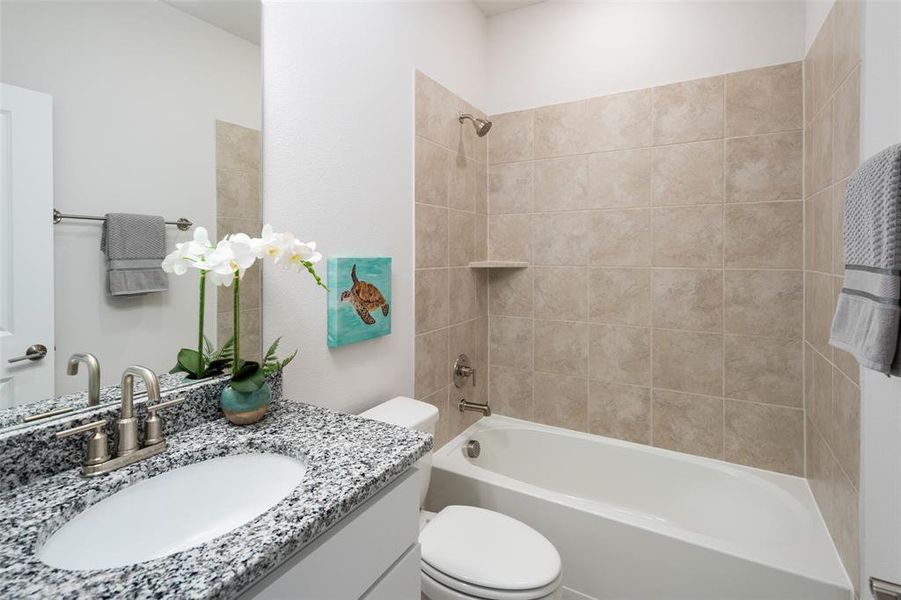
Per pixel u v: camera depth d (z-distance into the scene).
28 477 0.79
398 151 1.76
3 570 0.57
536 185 2.34
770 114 1.83
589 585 1.63
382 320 1.66
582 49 2.20
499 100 2.42
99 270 0.90
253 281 1.22
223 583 0.55
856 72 1.19
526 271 2.38
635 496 2.07
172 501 0.86
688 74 1.97
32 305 0.81
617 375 2.18
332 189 1.45
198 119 1.06
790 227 1.81
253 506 0.94
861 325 0.86
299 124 1.32
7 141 0.76
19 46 0.77
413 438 0.99
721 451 1.97
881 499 1.06
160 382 1.01
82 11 0.85
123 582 0.55
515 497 1.76
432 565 1.31
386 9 1.68
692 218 1.98
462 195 2.22
